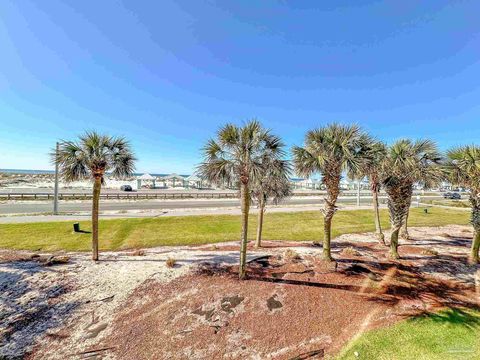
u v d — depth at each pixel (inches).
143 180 2790.4
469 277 417.1
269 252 465.7
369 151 380.5
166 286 334.3
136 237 595.2
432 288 378.0
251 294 322.0
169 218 812.6
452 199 1932.8
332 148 375.6
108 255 445.4
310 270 390.0
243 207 348.8
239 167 338.0
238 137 334.6
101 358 229.3
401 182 457.4
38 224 671.1
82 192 1788.9
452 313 311.9
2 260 408.8
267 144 342.3
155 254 454.0
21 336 250.1
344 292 342.6
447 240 652.7
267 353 241.1
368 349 246.2
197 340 253.6
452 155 456.8
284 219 869.8
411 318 299.1
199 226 727.7
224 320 280.1
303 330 272.5
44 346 240.4
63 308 290.0
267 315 290.4
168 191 2151.8
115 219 770.8
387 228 794.8
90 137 386.6
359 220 909.8
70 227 654.5
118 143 403.5
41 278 344.8
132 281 343.9
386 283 377.4
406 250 544.1
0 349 234.2
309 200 1640.0
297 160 387.2
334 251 496.4
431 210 1220.5
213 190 2363.4
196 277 357.4
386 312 309.3
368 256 479.2
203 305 300.4
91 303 299.4
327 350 246.1
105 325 268.2
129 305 298.0
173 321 276.5
